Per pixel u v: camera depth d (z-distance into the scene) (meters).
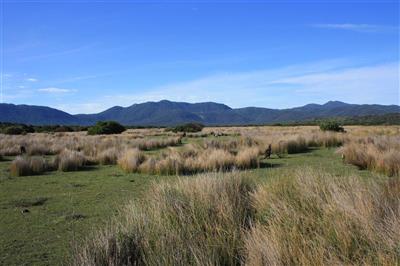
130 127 107.31
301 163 16.20
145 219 5.95
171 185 8.23
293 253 4.29
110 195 10.83
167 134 46.03
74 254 5.30
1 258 6.21
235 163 15.51
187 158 16.59
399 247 4.10
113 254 4.88
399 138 21.16
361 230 4.60
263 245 4.54
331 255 4.07
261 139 24.94
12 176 15.15
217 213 6.03
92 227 7.57
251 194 7.13
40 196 11.05
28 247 6.68
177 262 4.54
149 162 15.34
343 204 5.39
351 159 15.30
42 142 29.91
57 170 16.58
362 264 3.94
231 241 5.09
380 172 12.76
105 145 25.09
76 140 32.38
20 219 8.55
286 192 6.74
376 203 5.55
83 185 12.72
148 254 4.90
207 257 4.60
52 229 7.68
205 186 7.29
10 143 28.98
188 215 6.02
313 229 5.03
